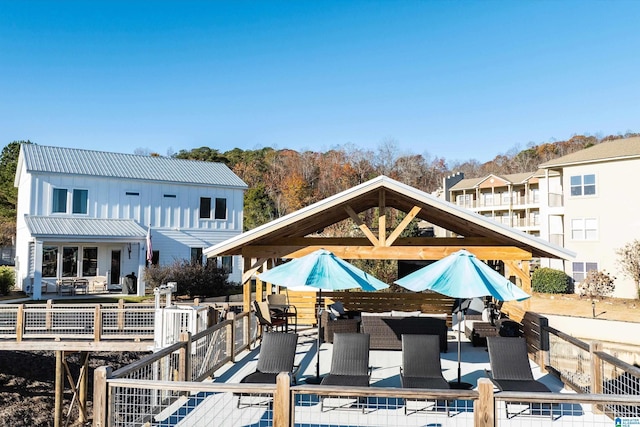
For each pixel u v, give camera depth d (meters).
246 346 11.72
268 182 67.56
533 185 46.22
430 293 15.85
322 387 4.89
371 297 15.75
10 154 58.12
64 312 15.47
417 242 12.54
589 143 78.19
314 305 15.74
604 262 30.05
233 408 6.93
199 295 26.91
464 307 13.28
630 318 23.33
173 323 11.43
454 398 4.82
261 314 11.98
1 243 45.03
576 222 31.39
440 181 77.19
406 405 6.74
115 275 28.66
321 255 8.79
